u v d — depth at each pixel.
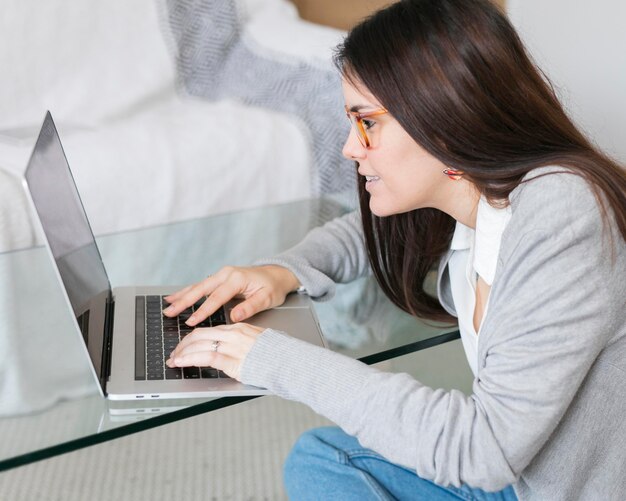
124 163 2.09
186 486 1.64
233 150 2.23
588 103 2.59
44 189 1.07
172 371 1.05
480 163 0.95
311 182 2.35
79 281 1.09
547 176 0.92
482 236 1.06
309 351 1.02
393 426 0.96
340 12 2.83
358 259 1.37
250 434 1.81
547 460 0.99
